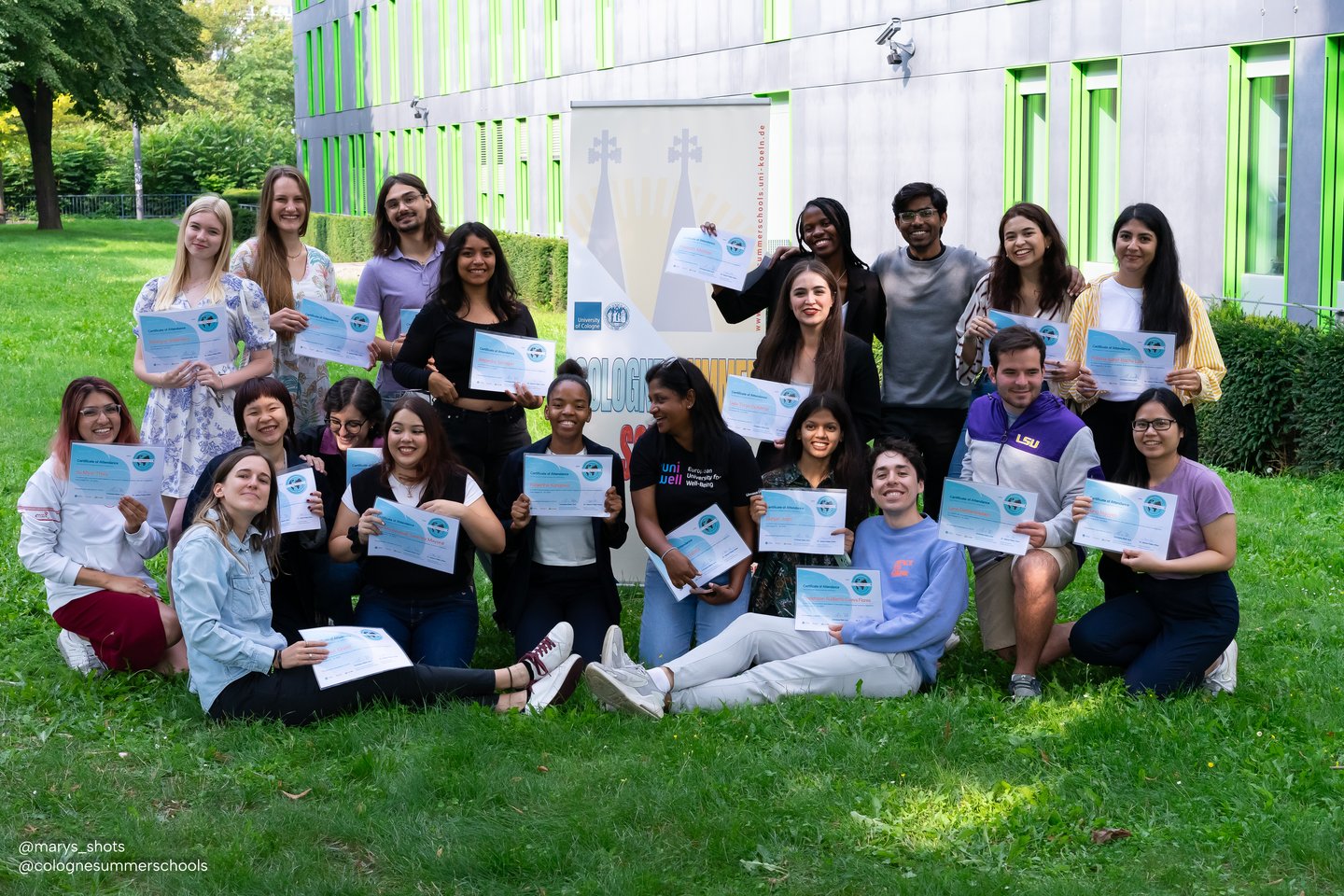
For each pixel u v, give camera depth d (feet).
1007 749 16.28
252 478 16.88
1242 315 34.30
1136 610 18.48
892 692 18.21
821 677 18.06
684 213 22.81
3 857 13.25
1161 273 19.79
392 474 18.92
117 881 13.01
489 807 14.71
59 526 18.65
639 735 16.85
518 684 17.70
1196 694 17.88
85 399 18.57
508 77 98.78
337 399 20.13
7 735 16.34
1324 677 18.93
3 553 24.52
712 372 23.17
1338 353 30.99
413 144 123.13
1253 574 24.30
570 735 16.60
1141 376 19.61
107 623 18.25
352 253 123.75
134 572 19.04
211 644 16.67
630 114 22.66
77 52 133.39
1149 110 41.96
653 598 20.02
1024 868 13.53
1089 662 18.61
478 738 16.26
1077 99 45.32
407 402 18.70
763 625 18.51
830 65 58.70
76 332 56.59
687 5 71.10
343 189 146.20
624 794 14.89
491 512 18.97
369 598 18.88
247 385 18.97
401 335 22.82
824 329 20.48
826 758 15.97
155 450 18.45
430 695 17.30
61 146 196.85
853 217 57.77
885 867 13.53
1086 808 14.70
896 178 54.80
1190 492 18.07
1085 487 18.16
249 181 202.59
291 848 13.74
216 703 16.84
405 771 15.20
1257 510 28.91
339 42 143.95
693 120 22.63
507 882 13.23
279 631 18.63
